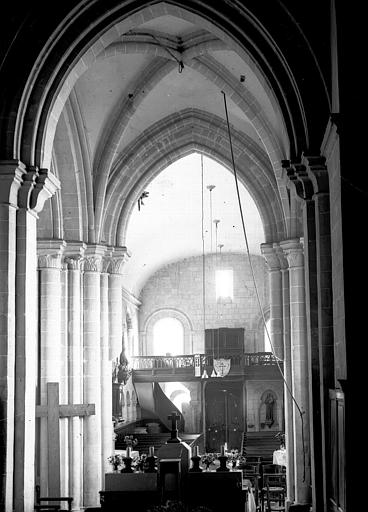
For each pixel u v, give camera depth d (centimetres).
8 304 1540
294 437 2344
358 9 1321
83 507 2381
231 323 4853
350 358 1238
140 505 1730
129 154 2639
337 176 1317
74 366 2378
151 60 2309
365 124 1284
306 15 1517
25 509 1533
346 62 1309
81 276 2472
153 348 4891
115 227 2653
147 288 4956
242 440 4222
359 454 1195
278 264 2572
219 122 2644
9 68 1588
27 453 1563
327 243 1476
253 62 1631
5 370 1522
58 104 1703
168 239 4422
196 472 1753
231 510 1712
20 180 1584
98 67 2247
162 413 4509
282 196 2380
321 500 1460
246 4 1563
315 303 1529
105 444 2548
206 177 3497
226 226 4262
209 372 4356
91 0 1622
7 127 1578
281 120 1620
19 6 1594
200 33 2155
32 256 1628
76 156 2355
